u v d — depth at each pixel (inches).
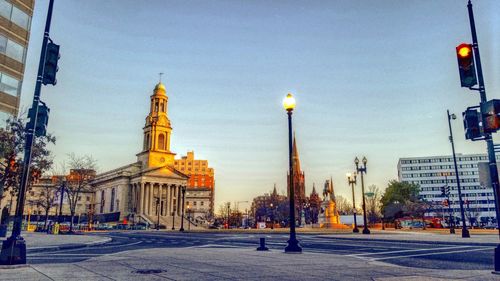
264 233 1927.9
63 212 4608.8
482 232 1720.0
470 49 369.7
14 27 1731.1
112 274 316.5
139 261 429.4
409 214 3631.9
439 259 537.3
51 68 422.3
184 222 4013.3
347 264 427.5
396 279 304.8
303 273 343.3
